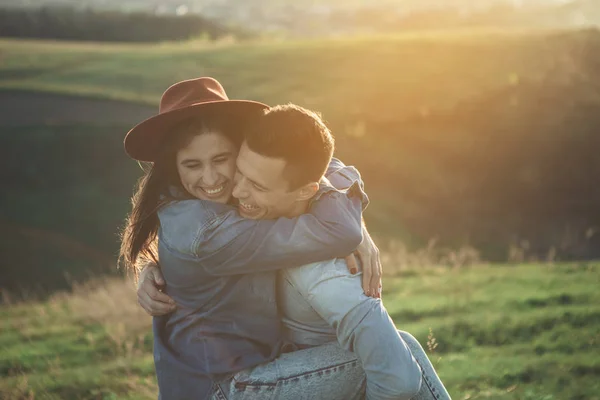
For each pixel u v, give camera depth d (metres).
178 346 2.84
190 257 2.72
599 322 8.02
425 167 29.97
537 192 29.05
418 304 9.34
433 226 26.45
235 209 2.76
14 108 33.19
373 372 2.58
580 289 9.69
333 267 2.65
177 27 105.88
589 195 29.33
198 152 2.80
